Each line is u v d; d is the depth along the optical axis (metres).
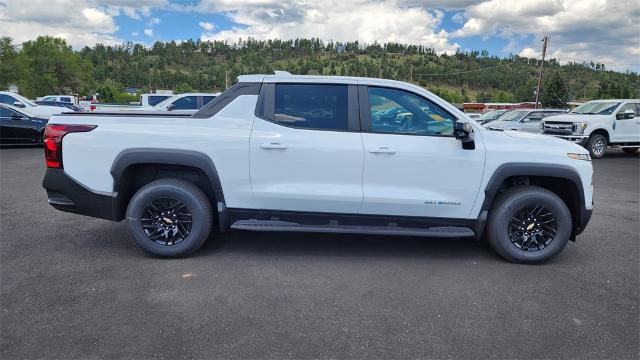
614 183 10.04
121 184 4.41
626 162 14.07
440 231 4.53
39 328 3.14
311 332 3.17
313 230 4.45
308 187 4.39
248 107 4.48
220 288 3.85
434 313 3.49
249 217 4.52
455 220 4.52
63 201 4.48
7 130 14.16
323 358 2.86
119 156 4.33
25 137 14.42
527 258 4.54
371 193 4.39
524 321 3.39
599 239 5.51
